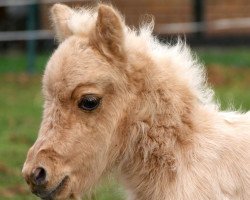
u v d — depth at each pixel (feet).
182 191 24.40
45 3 85.61
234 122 25.99
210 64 79.92
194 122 25.38
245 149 25.16
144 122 25.05
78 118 23.98
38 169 23.32
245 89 69.05
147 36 26.23
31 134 53.57
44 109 24.44
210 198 24.22
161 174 25.05
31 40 79.82
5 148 49.01
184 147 24.98
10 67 83.05
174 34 88.58
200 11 92.68
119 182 26.07
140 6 94.32
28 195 40.11
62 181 23.85
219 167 24.68
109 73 24.23
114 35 24.32
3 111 62.28
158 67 25.41
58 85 23.85
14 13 92.63
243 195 24.84
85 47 24.30
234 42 91.81
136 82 24.95
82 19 25.66
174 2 94.99
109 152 24.93
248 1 93.81
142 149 25.17
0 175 42.93
